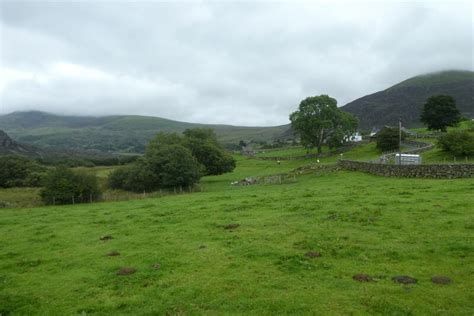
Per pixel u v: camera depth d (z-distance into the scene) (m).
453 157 58.66
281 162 109.06
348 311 11.11
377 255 15.66
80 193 48.09
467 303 11.30
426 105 110.25
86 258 18.00
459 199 25.14
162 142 83.38
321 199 29.48
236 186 61.50
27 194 65.06
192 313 11.55
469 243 16.11
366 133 165.50
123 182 67.56
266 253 16.66
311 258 15.76
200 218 25.77
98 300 13.03
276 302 11.86
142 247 19.20
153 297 12.95
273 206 28.19
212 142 87.38
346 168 57.12
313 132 109.75
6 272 16.84
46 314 12.27
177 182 60.38
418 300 11.59
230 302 12.10
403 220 20.72
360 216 22.23
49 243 21.84
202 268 15.39
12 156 95.75
